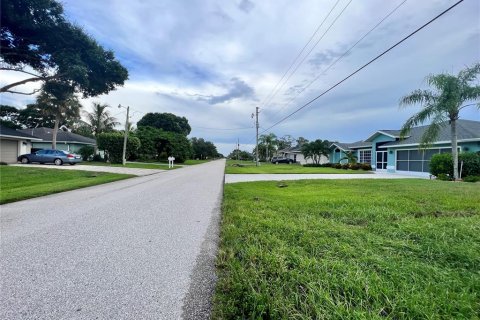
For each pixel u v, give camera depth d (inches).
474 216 195.0
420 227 161.0
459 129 745.6
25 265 124.6
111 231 182.1
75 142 1423.5
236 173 818.2
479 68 522.6
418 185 414.3
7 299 94.8
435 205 241.4
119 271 119.5
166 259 134.0
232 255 131.6
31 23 514.0
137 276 114.9
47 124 1918.1
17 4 497.0
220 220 215.0
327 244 138.3
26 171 589.3
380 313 80.5
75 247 149.8
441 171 616.7
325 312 79.9
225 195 342.0
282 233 161.3
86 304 92.6
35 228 188.2
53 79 629.9
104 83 669.9
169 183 499.2
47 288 103.2
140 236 171.6
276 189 411.5
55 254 138.9
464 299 85.9
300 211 224.1
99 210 251.3
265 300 88.6
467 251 122.8
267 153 2474.2
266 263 116.3
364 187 398.0
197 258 135.6
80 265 125.3
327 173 848.9
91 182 469.4
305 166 1411.2
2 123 1708.9
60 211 245.4
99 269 121.3
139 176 650.2
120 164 1094.4
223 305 91.5
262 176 701.9
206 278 113.7
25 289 102.2
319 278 100.3
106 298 96.9
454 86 532.4
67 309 89.4
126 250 146.1
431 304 82.9
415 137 877.8
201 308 91.5
